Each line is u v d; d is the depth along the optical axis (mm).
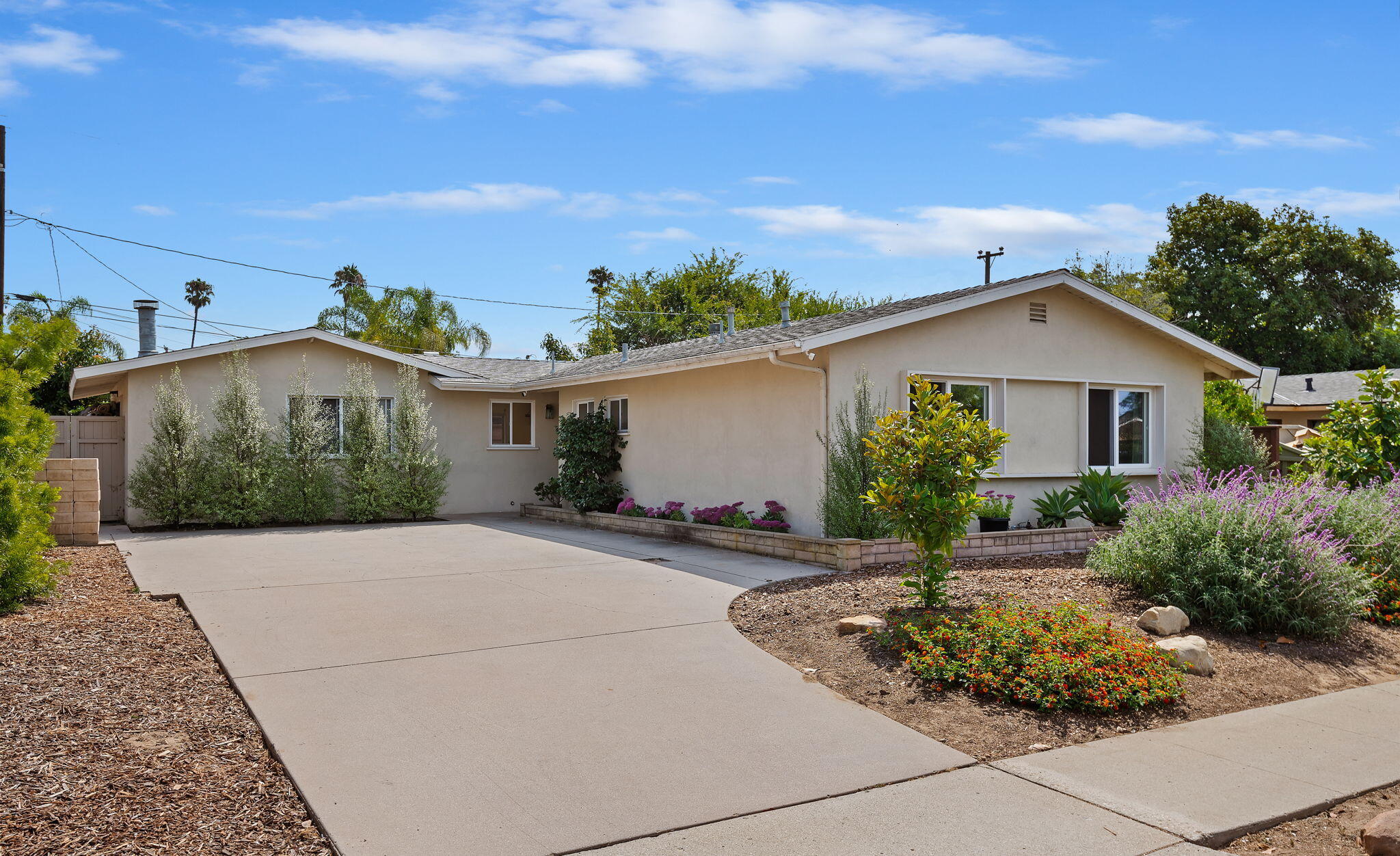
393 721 5402
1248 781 4773
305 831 4008
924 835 4082
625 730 5352
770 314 44625
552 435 20719
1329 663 7102
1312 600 7484
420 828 4047
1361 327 37688
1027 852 3939
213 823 4027
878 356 11930
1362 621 8219
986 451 7730
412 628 7664
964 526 7723
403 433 17656
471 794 4410
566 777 4645
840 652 6914
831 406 11633
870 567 10562
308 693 5891
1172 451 14461
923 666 6297
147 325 20234
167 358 16188
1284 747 5293
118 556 12016
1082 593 8547
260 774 4613
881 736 5336
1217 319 37719
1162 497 13078
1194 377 14773
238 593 9195
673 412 15391
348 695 5855
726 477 13977
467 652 6922
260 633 7434
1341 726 5695
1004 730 5465
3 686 5668
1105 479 12805
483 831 4035
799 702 5902
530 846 3902
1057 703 5742
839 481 11391
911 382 8031
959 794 4539
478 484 19781
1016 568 10172
